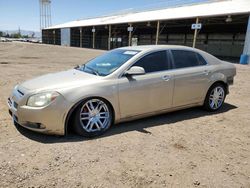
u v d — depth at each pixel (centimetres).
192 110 577
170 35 5125
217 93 566
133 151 355
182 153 357
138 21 3434
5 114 489
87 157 331
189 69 505
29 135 390
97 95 389
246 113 570
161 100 466
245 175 307
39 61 1781
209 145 389
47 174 288
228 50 3981
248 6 2444
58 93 366
